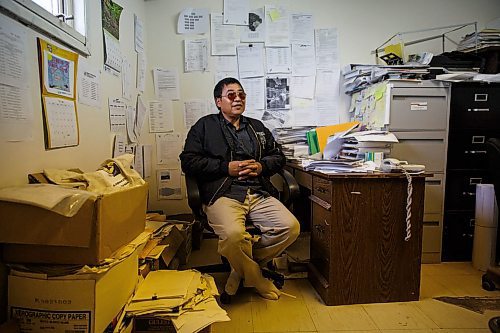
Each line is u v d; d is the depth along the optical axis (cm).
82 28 151
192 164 182
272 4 259
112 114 188
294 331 146
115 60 191
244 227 168
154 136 261
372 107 227
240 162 184
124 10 208
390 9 264
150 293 127
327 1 262
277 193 200
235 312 162
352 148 199
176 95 260
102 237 97
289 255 212
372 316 158
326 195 171
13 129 101
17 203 90
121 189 111
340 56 265
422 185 167
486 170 222
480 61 231
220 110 204
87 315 96
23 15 104
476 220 214
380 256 168
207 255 235
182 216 250
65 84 133
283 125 265
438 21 266
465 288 186
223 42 259
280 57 262
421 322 152
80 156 147
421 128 214
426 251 224
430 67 216
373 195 165
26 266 96
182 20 256
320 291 176
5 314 97
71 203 91
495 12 268
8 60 99
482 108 217
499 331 133
